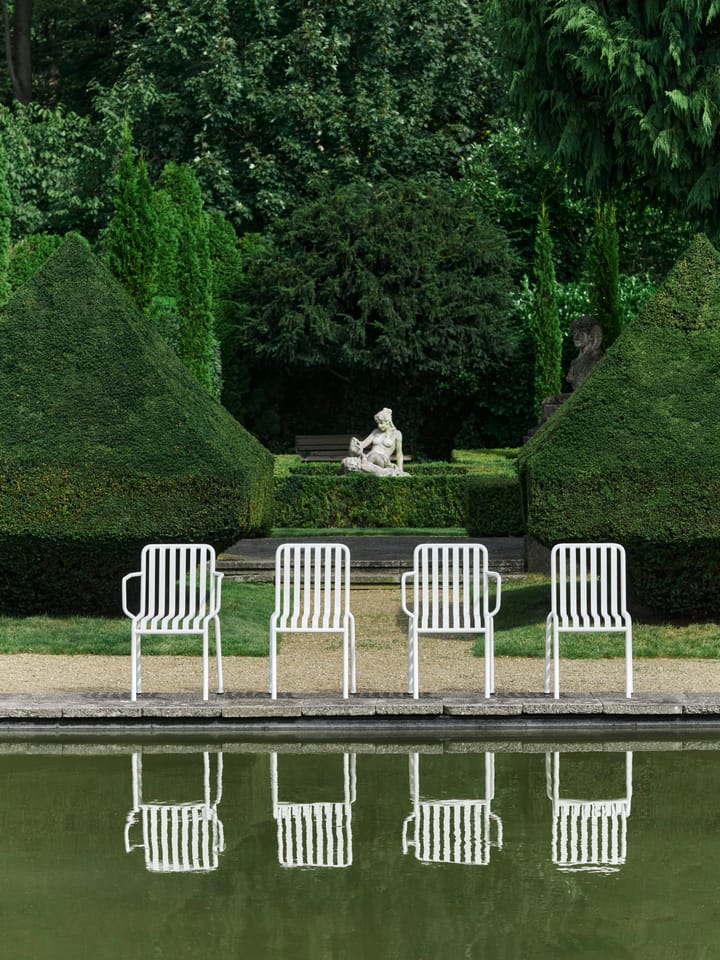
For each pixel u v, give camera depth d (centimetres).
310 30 3195
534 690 893
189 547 882
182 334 2430
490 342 2928
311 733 816
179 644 1085
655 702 828
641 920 482
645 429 1114
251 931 471
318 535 1914
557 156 1795
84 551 1152
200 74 3144
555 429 1130
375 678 958
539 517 1109
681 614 1139
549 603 1220
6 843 585
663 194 1838
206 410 1270
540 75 1739
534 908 495
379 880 529
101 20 3531
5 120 2997
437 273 2952
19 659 1030
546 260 2817
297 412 3164
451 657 1051
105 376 1184
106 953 450
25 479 1146
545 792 671
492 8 1758
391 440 2330
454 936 464
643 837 591
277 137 3222
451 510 2098
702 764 734
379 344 2891
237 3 3250
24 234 2966
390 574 1468
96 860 560
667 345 1159
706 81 1638
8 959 443
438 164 3347
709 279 1191
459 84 3359
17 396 1178
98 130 3123
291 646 1116
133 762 742
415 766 731
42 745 787
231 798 661
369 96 3281
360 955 447
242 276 3027
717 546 1092
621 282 2952
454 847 576
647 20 1647
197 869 545
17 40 3431
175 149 3203
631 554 1107
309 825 613
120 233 1928
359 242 2906
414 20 3338
